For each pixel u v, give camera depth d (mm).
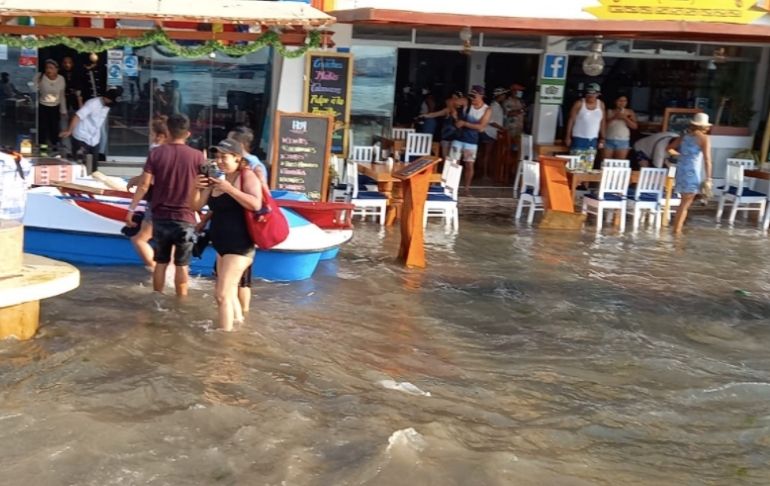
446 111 16438
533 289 9852
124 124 15328
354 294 9203
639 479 5582
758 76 17641
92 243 9609
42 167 11125
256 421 5953
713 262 11805
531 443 5977
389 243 11664
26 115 14680
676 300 9797
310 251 9477
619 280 10523
